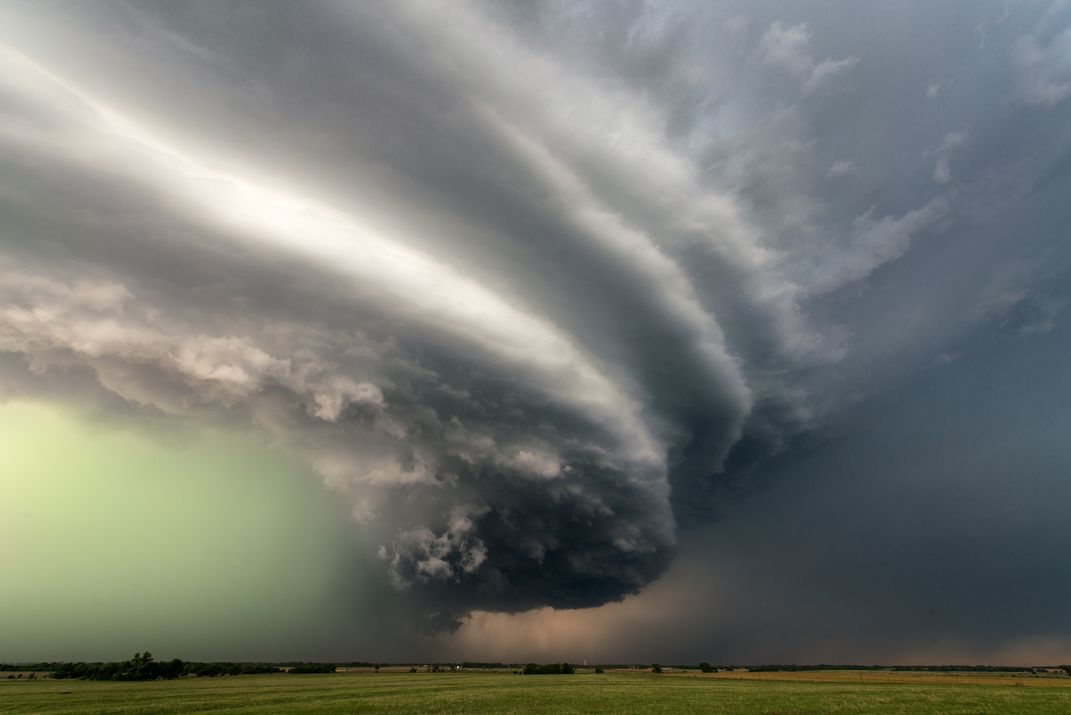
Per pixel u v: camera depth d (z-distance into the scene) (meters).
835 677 91.12
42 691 64.25
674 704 44.88
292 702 49.00
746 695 52.84
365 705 45.88
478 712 40.47
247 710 42.50
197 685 76.81
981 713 36.69
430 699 51.41
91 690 65.88
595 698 51.22
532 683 79.31
